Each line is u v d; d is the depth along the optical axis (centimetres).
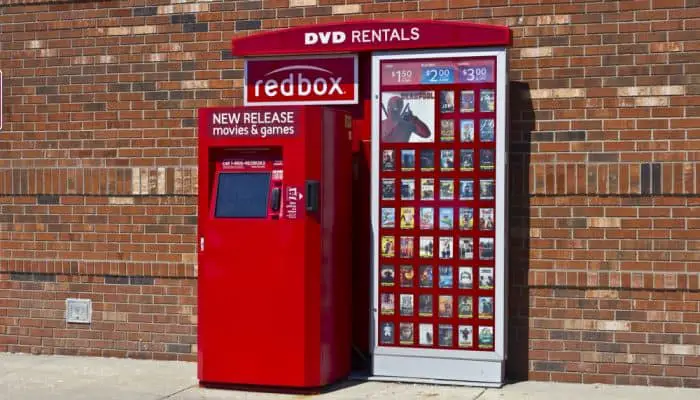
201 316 872
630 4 880
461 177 880
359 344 938
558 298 893
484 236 873
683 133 866
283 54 938
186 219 1012
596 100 888
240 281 859
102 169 1038
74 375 945
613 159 883
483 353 871
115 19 1038
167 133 1020
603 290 882
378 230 900
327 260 863
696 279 859
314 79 943
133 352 1030
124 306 1032
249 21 992
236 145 862
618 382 879
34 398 848
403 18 941
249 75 962
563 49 895
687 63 866
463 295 878
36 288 1062
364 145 935
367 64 932
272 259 851
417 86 891
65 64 1055
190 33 1012
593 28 889
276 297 849
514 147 905
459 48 880
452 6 927
